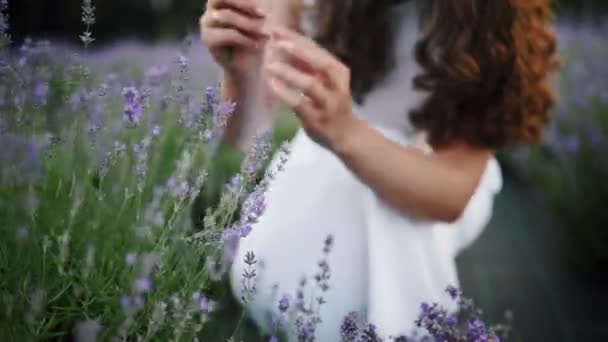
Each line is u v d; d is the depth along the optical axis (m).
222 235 1.89
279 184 2.24
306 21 2.25
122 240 1.99
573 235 4.62
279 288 2.21
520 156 6.02
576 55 9.22
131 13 15.05
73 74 2.21
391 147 1.97
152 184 2.26
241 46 2.13
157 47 10.27
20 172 1.94
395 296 2.12
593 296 4.18
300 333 1.95
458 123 2.10
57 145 2.16
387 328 2.10
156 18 15.09
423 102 2.15
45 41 2.27
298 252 2.19
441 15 2.07
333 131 1.90
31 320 1.67
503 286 4.28
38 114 2.16
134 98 1.87
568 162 4.98
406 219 2.12
